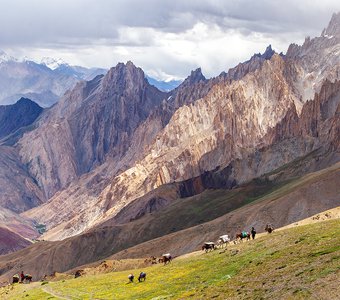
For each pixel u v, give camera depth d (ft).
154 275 370.32
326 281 191.72
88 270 648.38
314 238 275.80
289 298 187.32
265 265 256.11
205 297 232.94
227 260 313.94
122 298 309.63
